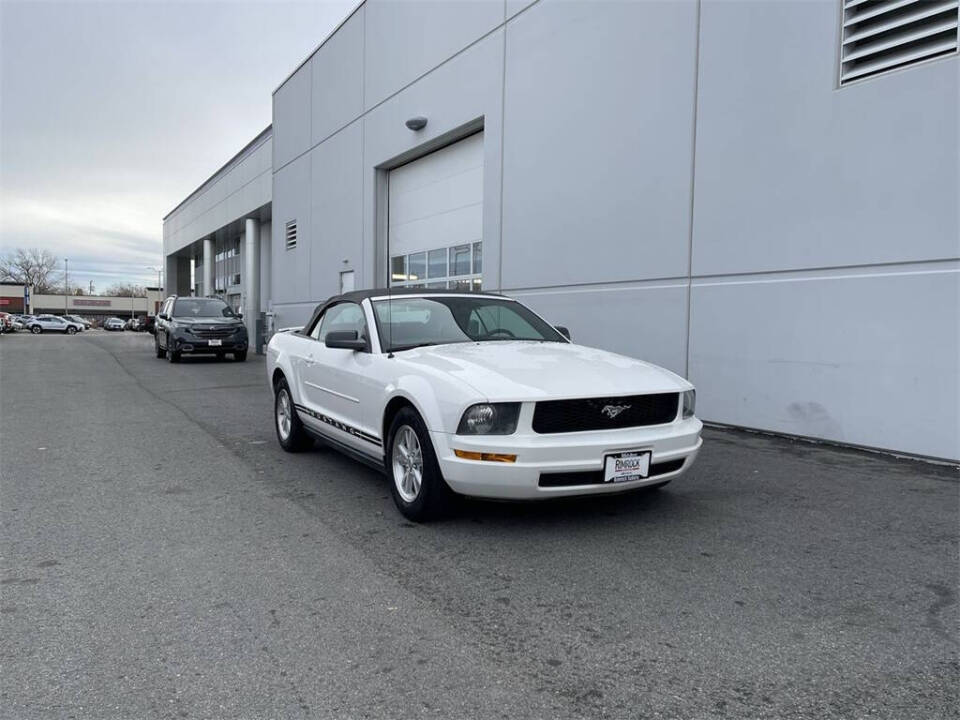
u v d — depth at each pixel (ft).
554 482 12.73
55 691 8.16
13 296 301.02
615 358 15.85
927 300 19.54
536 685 8.30
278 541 13.43
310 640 9.43
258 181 80.74
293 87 65.62
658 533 13.75
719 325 25.50
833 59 21.61
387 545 13.16
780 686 8.23
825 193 21.94
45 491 17.20
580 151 31.50
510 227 36.22
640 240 28.53
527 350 15.92
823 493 16.63
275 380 23.25
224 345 60.59
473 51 39.01
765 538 13.46
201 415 30.04
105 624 9.90
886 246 20.42
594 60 30.58
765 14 23.54
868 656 8.93
